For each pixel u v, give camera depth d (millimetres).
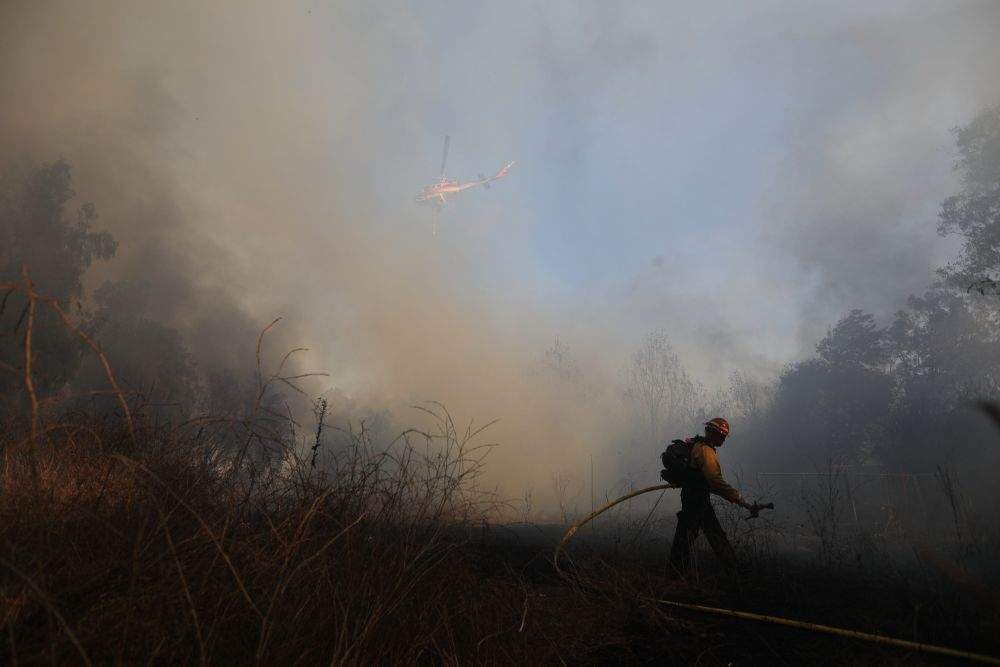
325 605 2643
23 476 2752
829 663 3092
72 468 2994
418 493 3424
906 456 12266
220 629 2264
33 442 2289
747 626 3775
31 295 2008
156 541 2445
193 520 2785
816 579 4914
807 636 3541
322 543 3023
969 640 3273
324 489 3145
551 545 6359
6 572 2023
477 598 3389
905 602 4082
